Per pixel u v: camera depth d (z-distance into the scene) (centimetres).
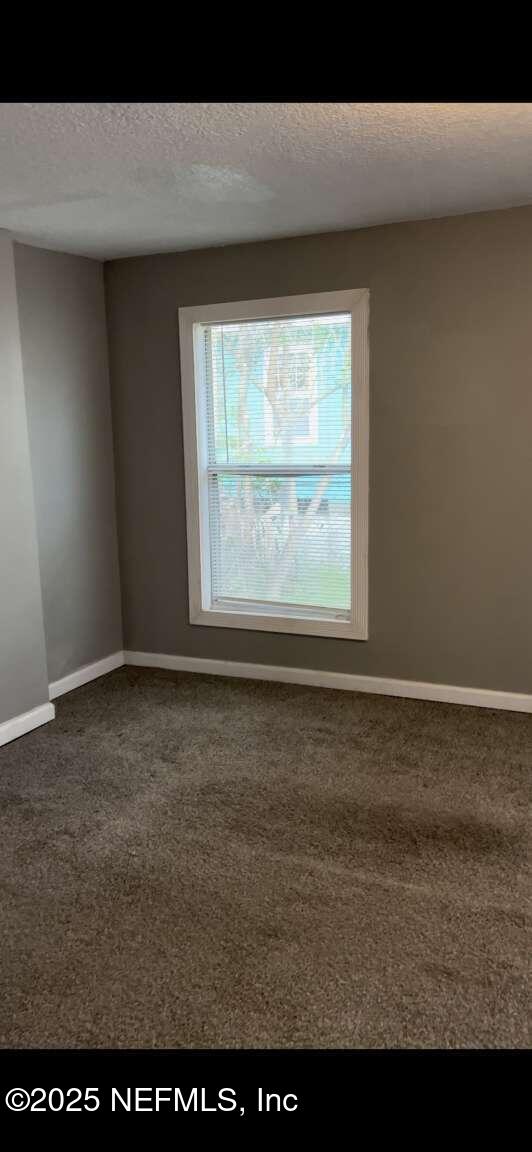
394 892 236
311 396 388
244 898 235
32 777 317
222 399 410
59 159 240
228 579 430
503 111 208
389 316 359
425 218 341
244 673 430
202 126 213
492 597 366
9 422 344
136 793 302
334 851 258
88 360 412
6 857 259
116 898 236
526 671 367
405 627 387
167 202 295
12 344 343
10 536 349
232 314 389
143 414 423
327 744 341
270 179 269
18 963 209
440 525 369
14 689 355
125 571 450
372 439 373
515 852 255
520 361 341
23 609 358
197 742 347
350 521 391
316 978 201
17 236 349
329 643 406
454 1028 184
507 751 329
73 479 409
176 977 203
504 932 217
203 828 275
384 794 296
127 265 409
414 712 374
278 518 409
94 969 206
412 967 204
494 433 351
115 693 411
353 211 322
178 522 427
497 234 333
